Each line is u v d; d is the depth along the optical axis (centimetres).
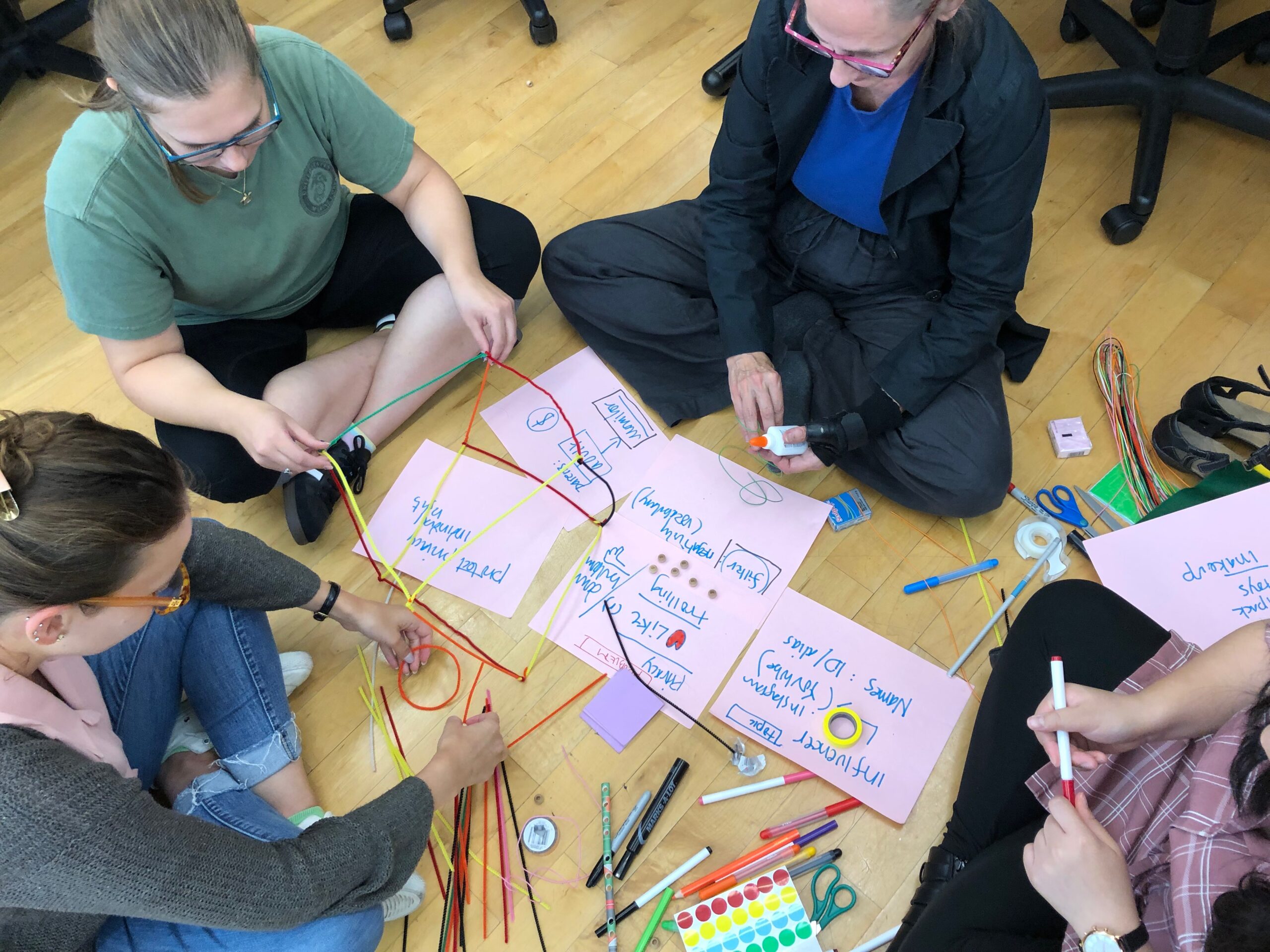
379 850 102
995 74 115
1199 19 170
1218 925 70
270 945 100
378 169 147
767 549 149
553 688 139
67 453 74
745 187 143
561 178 198
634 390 168
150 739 116
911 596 145
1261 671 91
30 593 74
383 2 231
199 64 102
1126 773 98
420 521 155
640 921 121
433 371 162
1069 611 112
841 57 106
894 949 110
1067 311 174
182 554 87
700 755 133
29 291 189
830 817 127
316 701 140
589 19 225
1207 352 167
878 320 154
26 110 218
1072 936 88
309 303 164
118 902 83
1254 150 191
